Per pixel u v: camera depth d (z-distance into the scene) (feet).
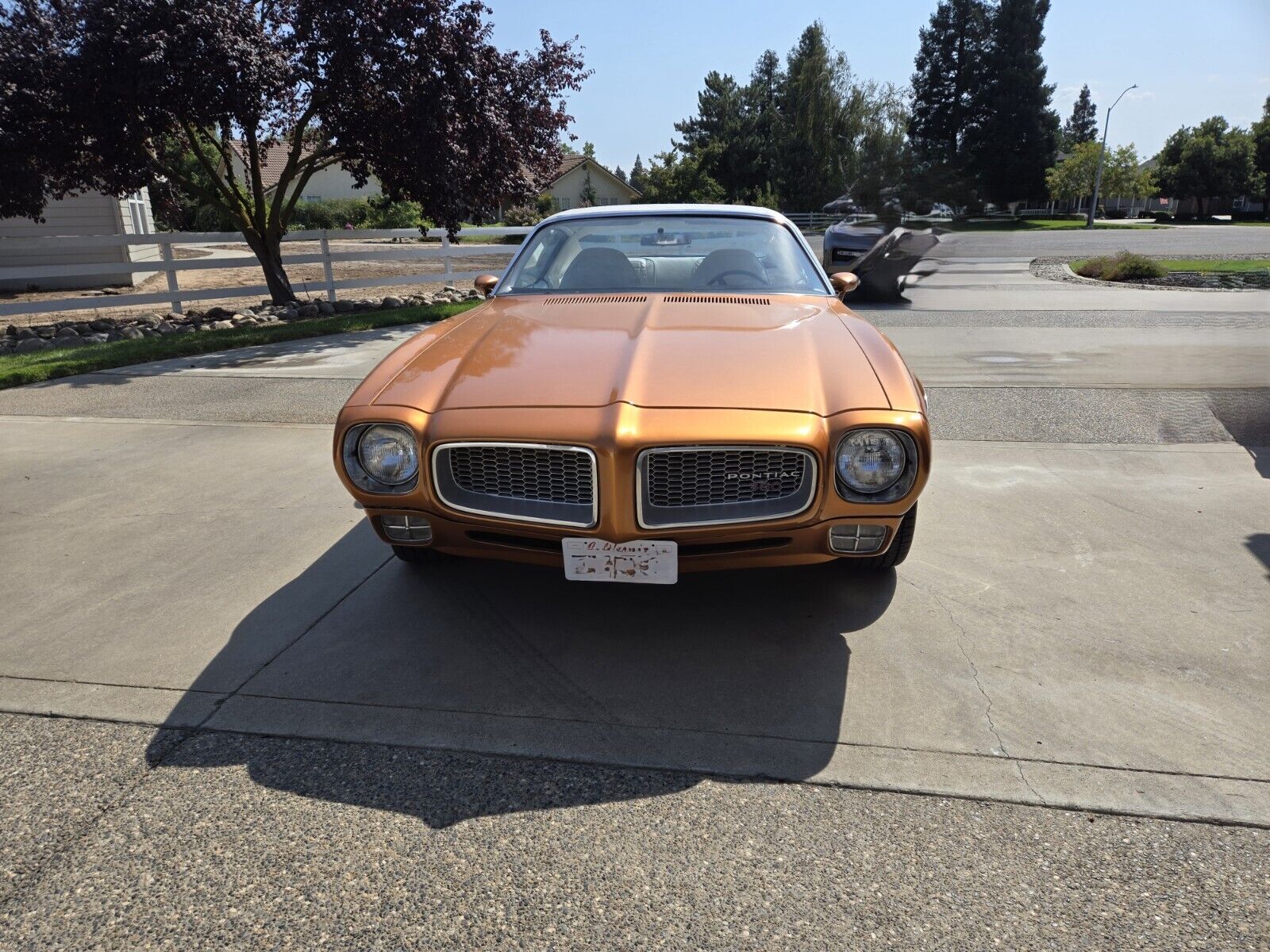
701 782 7.42
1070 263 62.54
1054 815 6.95
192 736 8.13
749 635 9.93
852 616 10.28
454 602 10.81
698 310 11.43
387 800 7.23
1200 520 13.05
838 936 5.83
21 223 53.72
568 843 6.73
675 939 5.82
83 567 11.98
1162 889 6.20
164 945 5.82
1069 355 25.91
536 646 9.75
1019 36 196.54
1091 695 8.58
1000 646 9.54
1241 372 23.02
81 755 7.85
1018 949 5.72
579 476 8.47
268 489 15.17
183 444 18.12
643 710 8.50
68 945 5.82
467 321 11.75
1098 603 10.48
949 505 13.85
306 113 37.70
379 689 8.89
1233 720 8.14
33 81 30.91
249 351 29.48
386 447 8.91
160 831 6.90
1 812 7.13
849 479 8.49
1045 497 14.17
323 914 6.07
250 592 11.14
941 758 7.67
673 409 8.50
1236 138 252.01
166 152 40.98
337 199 150.10
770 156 173.47
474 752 7.86
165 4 30.45
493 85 38.45
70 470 16.47
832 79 167.63
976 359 25.57
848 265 41.22
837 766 7.59
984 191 200.13
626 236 13.78
